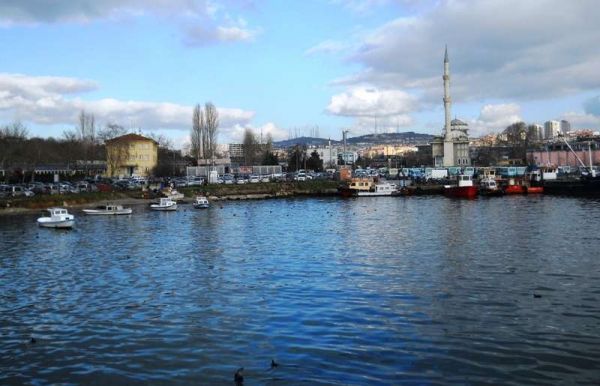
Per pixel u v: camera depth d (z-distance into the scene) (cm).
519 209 10569
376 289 4025
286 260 5381
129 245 6825
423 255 5431
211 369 2591
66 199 12838
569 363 2577
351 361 2638
